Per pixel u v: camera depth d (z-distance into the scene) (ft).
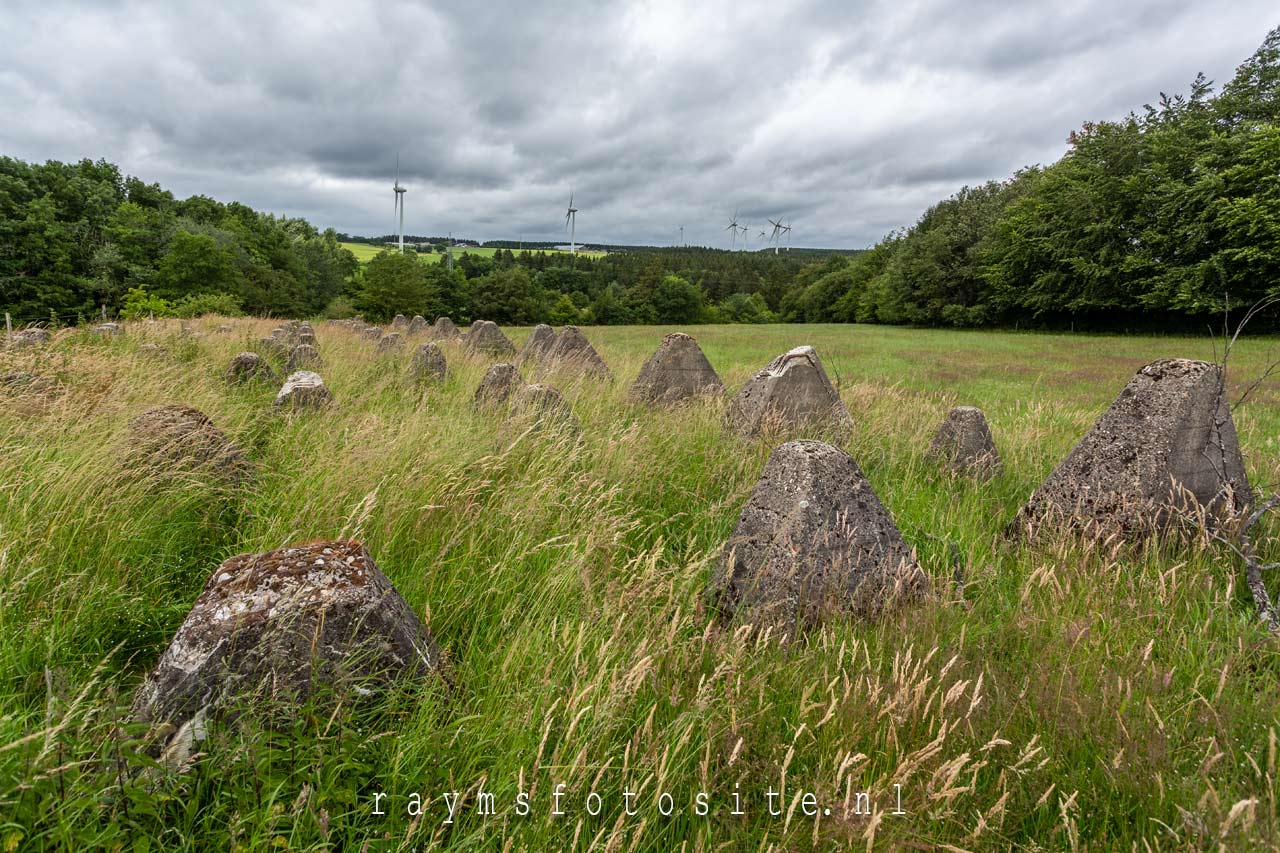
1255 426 27.22
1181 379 13.99
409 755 6.65
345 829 6.07
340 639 7.36
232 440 16.75
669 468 17.63
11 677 7.72
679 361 31.07
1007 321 156.04
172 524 12.42
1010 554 13.83
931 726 6.98
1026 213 140.77
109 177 223.30
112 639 9.23
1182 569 12.07
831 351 83.05
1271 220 90.27
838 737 7.29
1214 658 9.29
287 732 6.63
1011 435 24.02
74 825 5.28
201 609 7.19
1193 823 5.82
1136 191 115.34
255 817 5.57
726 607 11.18
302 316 206.08
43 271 149.28
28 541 10.22
